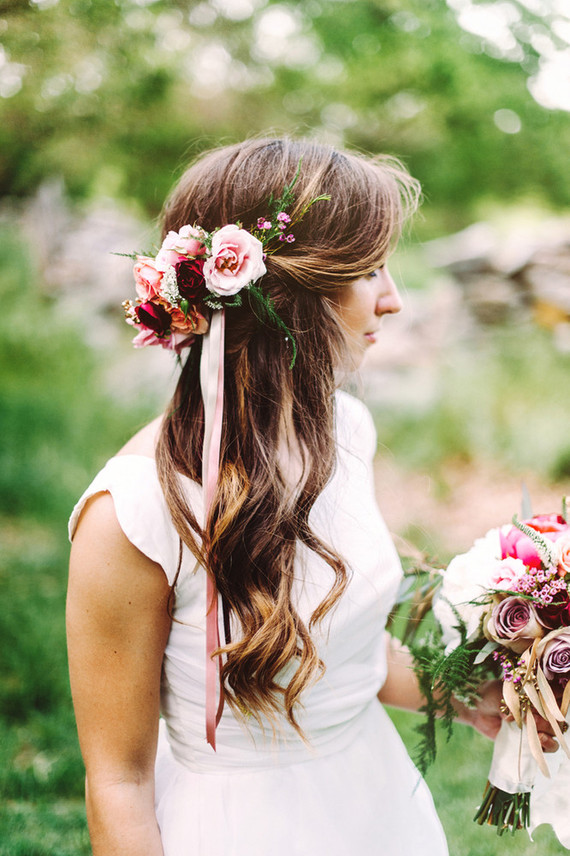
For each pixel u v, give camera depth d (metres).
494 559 1.35
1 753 2.98
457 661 1.33
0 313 7.98
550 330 6.97
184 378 1.34
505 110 8.22
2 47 4.65
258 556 1.21
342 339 1.35
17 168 7.17
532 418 6.09
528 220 8.77
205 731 1.25
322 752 1.30
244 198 1.30
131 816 1.18
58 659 3.51
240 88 7.32
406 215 1.56
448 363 6.70
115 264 8.38
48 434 6.35
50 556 4.68
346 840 1.27
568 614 1.28
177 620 1.22
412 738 3.02
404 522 2.93
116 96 5.66
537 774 1.34
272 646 1.17
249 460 1.26
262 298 1.24
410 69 7.66
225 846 1.21
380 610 1.35
